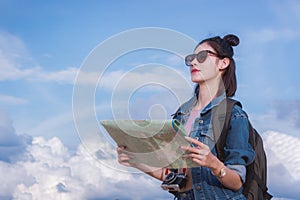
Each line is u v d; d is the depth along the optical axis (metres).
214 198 2.43
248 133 2.42
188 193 2.53
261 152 2.56
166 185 2.51
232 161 2.32
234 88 2.59
